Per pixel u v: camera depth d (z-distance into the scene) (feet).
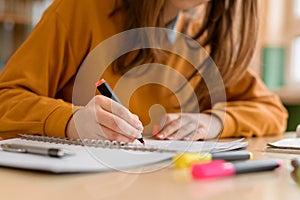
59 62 3.07
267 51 7.63
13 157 1.63
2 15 8.38
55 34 3.07
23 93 2.72
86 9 3.19
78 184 1.31
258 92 3.79
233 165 1.45
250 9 3.55
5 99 2.74
